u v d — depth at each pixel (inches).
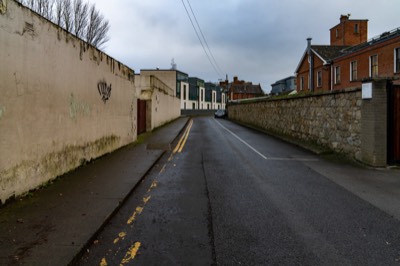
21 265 133.0
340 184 294.7
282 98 756.0
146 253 153.4
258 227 187.5
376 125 374.6
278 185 289.4
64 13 911.7
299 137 639.8
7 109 206.7
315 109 557.6
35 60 242.5
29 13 233.3
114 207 210.7
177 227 187.0
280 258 149.3
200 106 2768.2
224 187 280.7
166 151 498.0
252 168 368.2
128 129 557.0
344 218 203.8
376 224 193.9
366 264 144.6
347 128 441.4
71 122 314.0
